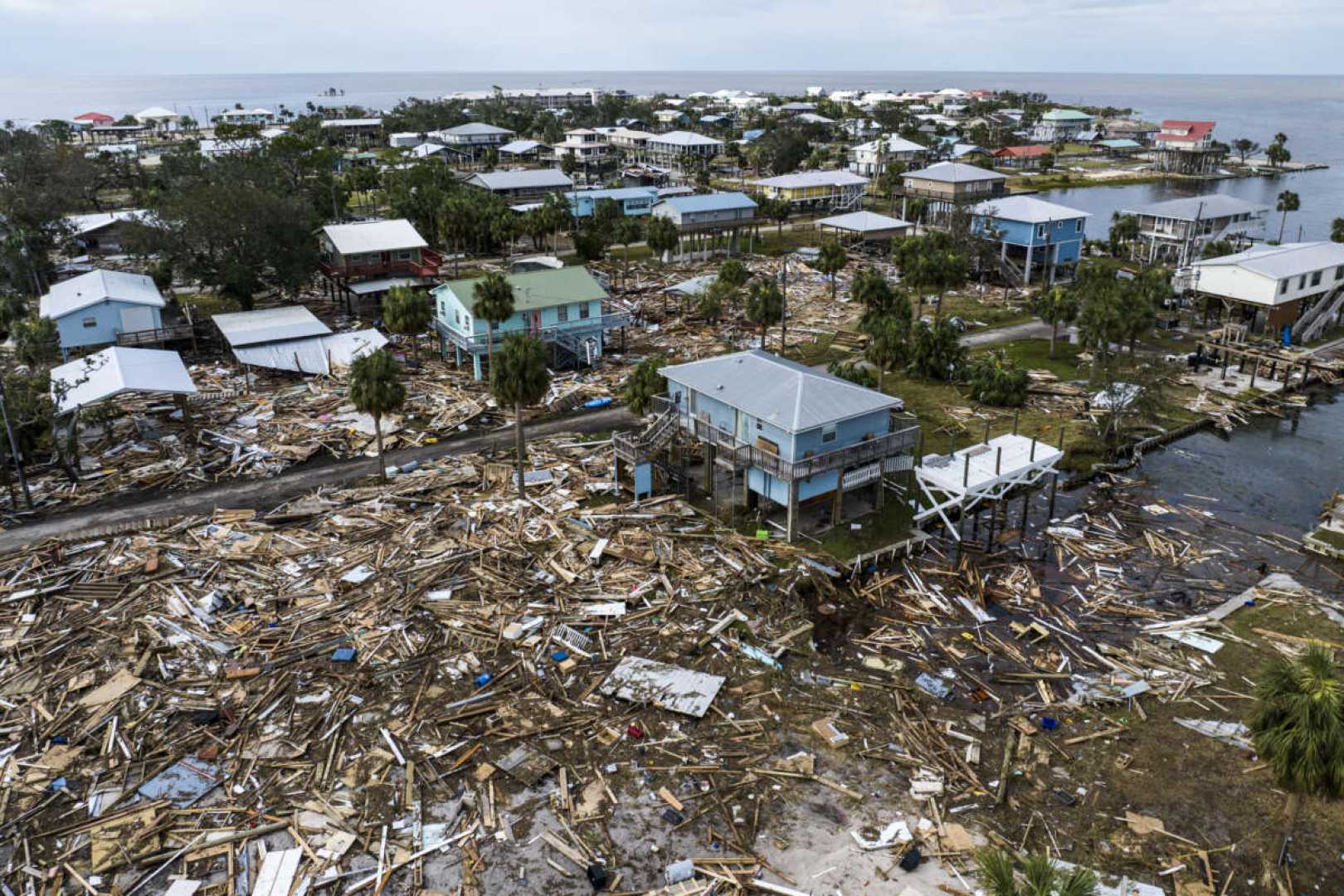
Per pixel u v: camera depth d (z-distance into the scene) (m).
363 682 36.84
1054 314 77.81
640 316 92.06
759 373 51.66
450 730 34.22
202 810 30.30
